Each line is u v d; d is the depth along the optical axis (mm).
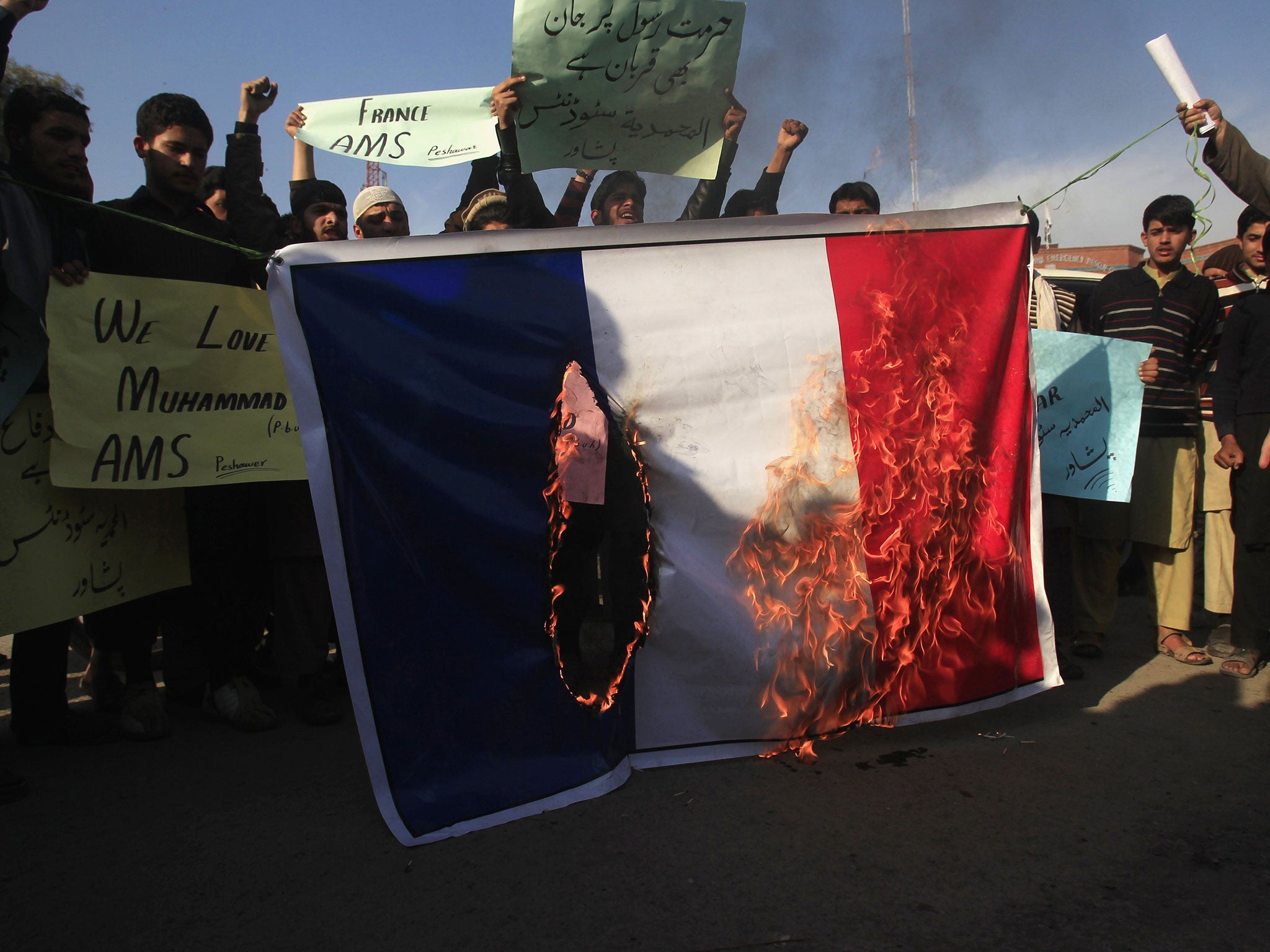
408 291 2666
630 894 2117
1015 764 2840
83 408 2879
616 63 3455
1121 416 3783
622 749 2805
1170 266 4070
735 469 2910
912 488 3033
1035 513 3246
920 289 3086
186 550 3402
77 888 2219
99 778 2934
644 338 2889
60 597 2945
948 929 1946
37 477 2906
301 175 4297
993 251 3160
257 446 3213
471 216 3914
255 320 3232
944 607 3057
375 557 2539
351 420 2557
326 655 3498
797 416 2963
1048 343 3775
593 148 3586
